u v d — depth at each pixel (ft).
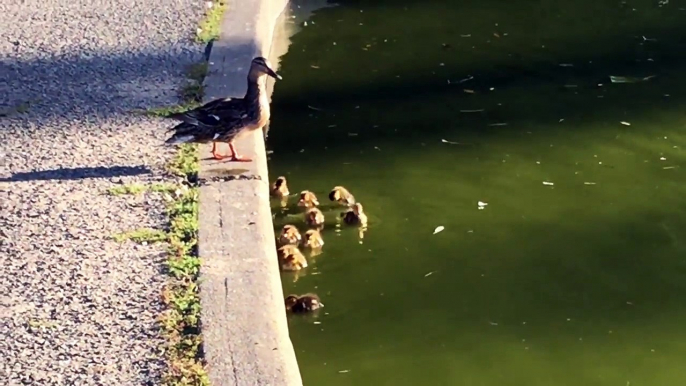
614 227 26.96
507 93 32.27
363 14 37.78
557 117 31.04
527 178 28.60
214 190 25.36
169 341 21.84
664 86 32.53
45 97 28.96
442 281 25.54
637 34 35.81
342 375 23.41
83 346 21.80
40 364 21.50
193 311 22.35
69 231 24.20
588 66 33.76
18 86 29.55
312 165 29.19
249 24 32.91
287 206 27.84
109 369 21.40
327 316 24.72
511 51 34.78
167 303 22.50
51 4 34.55
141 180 25.70
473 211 27.53
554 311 24.82
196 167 26.14
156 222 24.43
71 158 26.43
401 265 25.99
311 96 32.30
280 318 22.35
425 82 32.94
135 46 31.60
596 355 23.89
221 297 22.62
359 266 26.00
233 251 23.66
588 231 26.86
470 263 26.02
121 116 28.04
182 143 26.89
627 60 34.06
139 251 23.67
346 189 28.25
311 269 25.94
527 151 29.60
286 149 29.86
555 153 29.53
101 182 25.61
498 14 37.65
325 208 27.71
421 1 38.83
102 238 23.99
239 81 29.58
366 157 29.48
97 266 23.32
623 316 24.71
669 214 27.35
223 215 24.62
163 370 21.36
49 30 32.71
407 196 28.02
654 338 24.25
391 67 33.88
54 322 22.21
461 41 35.55
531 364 23.68
